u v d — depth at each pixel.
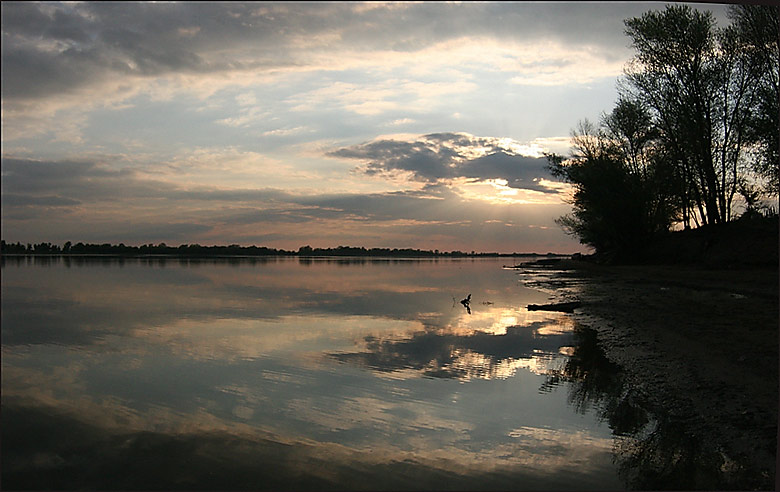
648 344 11.24
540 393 8.46
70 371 10.15
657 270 29.92
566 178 37.97
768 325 11.73
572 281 30.78
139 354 11.65
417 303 21.91
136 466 5.87
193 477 5.63
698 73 28.92
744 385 7.80
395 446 6.43
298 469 5.76
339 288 29.89
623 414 7.39
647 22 29.61
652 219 36.94
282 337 13.73
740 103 28.22
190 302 22.09
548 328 14.88
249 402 8.17
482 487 5.32
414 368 10.24
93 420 7.36
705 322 12.65
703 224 33.78
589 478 5.52
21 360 11.14
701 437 6.41
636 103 33.41
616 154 36.28
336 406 7.91
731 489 5.19
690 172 31.27
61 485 5.44
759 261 25.39
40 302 21.98
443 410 7.76
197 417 7.48
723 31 28.08
